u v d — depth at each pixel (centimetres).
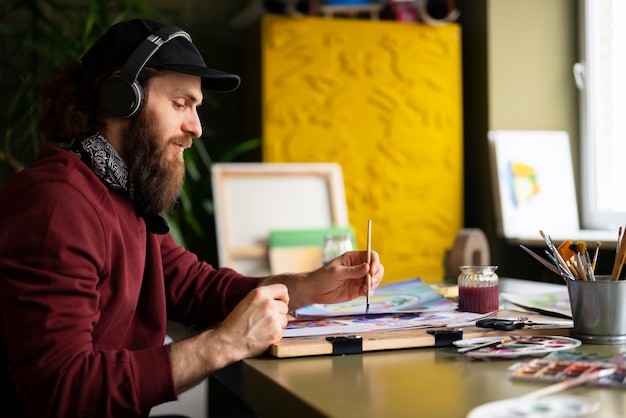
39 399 101
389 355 107
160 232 132
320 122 337
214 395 354
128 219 125
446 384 88
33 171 114
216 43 379
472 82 368
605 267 313
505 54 354
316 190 312
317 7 372
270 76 331
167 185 128
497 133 346
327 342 109
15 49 329
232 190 301
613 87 348
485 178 359
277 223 302
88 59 130
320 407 78
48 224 106
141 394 102
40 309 103
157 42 125
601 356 98
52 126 131
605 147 353
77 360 102
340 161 340
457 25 354
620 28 343
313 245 294
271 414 93
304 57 335
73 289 105
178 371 104
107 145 125
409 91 348
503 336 115
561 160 351
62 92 130
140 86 123
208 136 380
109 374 102
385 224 346
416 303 147
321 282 143
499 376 91
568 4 362
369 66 343
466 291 138
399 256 348
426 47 350
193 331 156
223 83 141
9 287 103
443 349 111
